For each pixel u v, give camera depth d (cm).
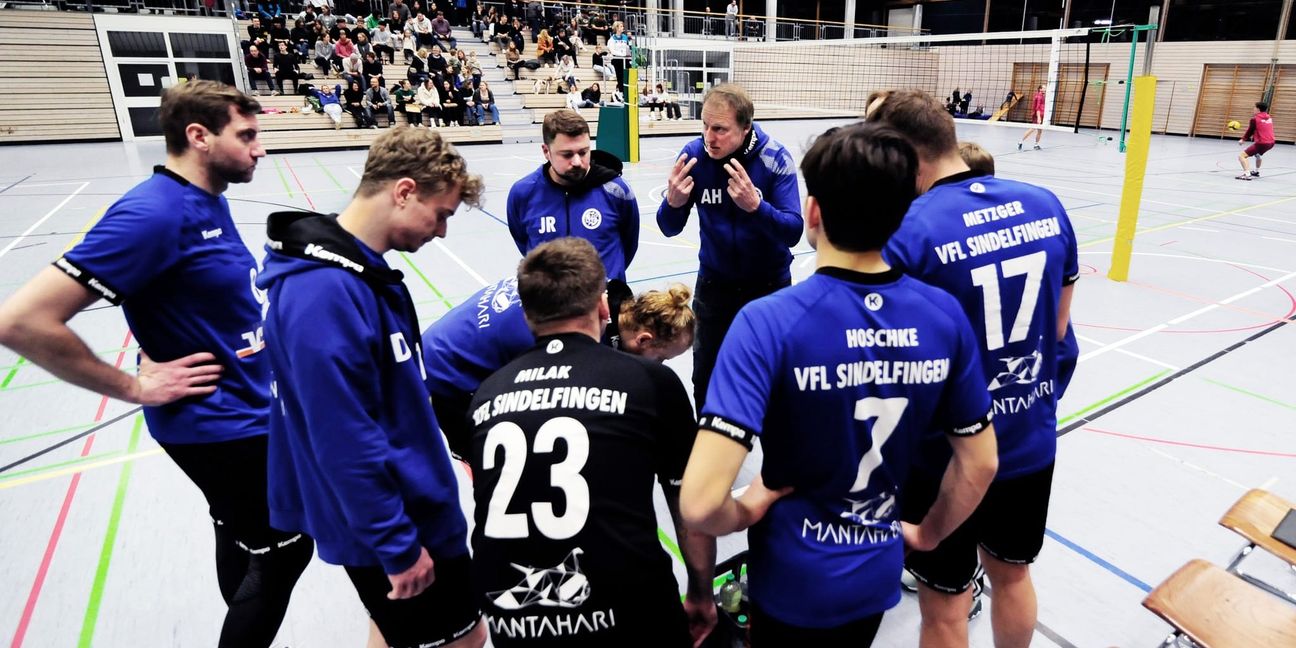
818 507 146
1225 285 645
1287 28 1900
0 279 636
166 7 1662
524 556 152
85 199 998
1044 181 1244
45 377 454
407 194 159
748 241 323
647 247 809
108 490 330
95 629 244
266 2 1861
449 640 191
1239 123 1919
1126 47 2189
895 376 138
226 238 205
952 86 2688
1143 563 279
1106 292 625
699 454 133
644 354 234
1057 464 350
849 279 138
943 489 155
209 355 198
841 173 129
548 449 153
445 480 182
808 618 149
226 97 193
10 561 278
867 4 3016
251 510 209
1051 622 249
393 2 1995
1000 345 179
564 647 155
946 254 171
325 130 1680
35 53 1574
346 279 152
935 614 198
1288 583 268
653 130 2083
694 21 2647
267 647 215
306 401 151
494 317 237
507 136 1855
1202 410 405
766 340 134
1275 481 334
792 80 2558
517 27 2166
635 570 154
